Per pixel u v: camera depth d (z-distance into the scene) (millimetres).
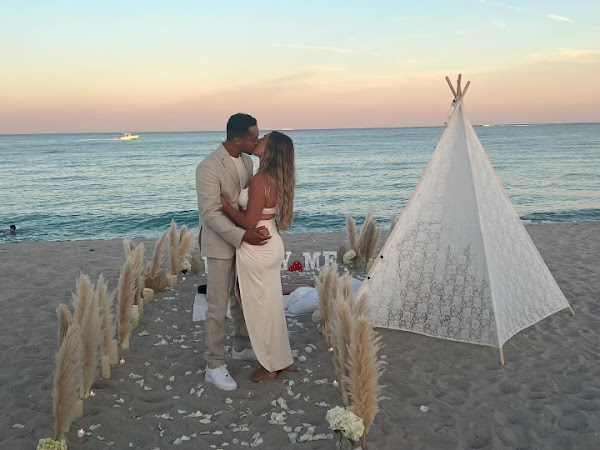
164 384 4379
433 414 3916
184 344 5230
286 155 4082
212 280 4207
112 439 3584
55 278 8133
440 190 5355
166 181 36938
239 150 4145
